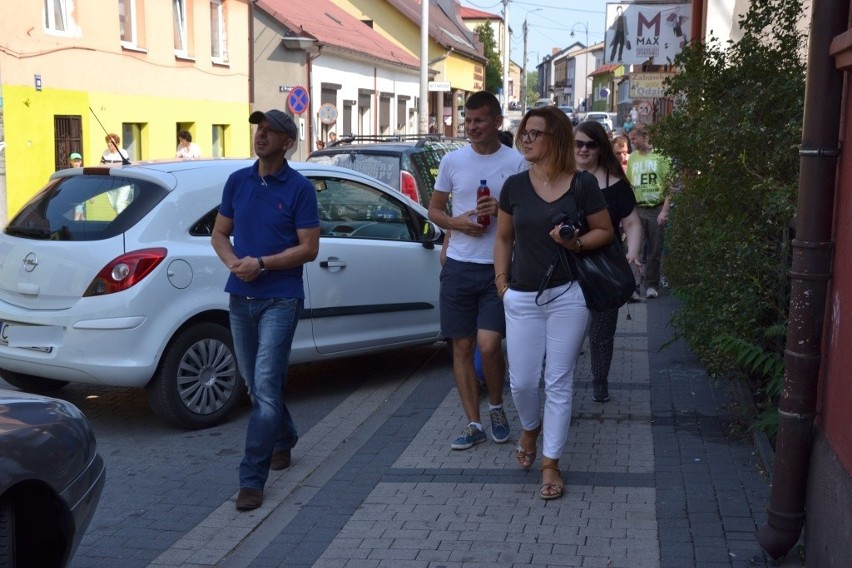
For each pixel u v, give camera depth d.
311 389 7.93
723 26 12.81
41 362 6.50
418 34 52.31
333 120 31.44
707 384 7.54
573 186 5.04
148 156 24.61
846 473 3.68
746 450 5.95
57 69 20.28
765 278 6.00
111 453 6.27
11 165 18.80
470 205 5.93
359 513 5.13
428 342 8.26
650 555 4.51
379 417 6.96
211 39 28.50
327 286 7.39
